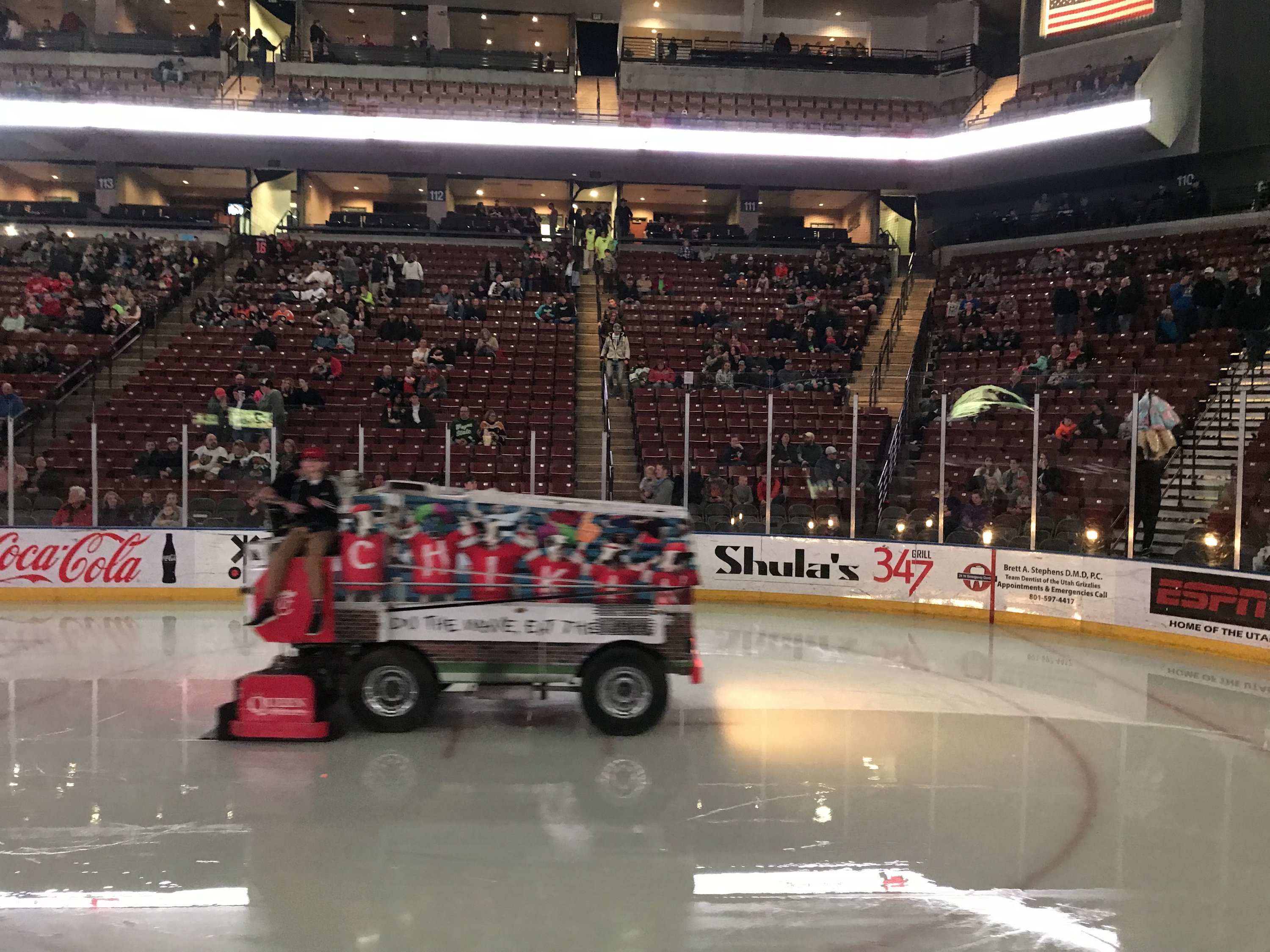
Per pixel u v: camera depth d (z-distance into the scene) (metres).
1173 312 16.55
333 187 28.52
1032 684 8.90
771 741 7.12
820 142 24.44
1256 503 10.60
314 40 27.45
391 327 18.48
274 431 13.52
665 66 27.28
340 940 4.17
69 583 12.98
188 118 23.73
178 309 20.27
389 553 7.15
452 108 26.12
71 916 4.35
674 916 4.44
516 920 4.38
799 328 20.03
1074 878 4.90
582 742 7.07
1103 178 24.55
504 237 25.64
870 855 5.14
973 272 23.12
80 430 14.49
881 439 15.21
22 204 24.83
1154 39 22.83
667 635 7.20
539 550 7.22
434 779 6.22
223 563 13.12
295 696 7.00
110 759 6.52
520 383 17.44
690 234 26.47
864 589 13.01
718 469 14.03
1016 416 13.47
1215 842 5.36
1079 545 11.71
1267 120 21.66
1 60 26.48
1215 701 8.33
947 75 27.14
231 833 5.31
